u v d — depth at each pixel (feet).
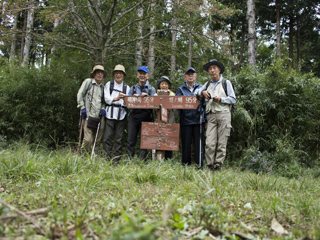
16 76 24.27
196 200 8.16
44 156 14.10
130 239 3.34
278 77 20.72
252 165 18.80
